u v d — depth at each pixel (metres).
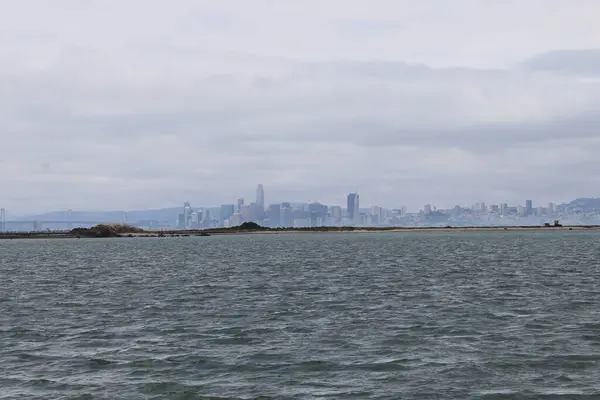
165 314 41.84
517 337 32.34
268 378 25.03
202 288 58.56
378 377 24.97
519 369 25.91
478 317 38.66
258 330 35.28
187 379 25.05
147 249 164.25
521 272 73.00
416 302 46.12
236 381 24.67
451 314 40.03
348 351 29.53
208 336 33.75
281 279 67.19
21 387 24.14
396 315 39.91
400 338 32.41
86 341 32.75
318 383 24.25
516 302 45.53
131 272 81.44
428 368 26.22
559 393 22.59
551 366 26.34
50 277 75.00
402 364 26.91
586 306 43.03
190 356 28.92
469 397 22.30
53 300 50.62
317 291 54.47
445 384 23.88
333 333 34.03
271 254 126.19
